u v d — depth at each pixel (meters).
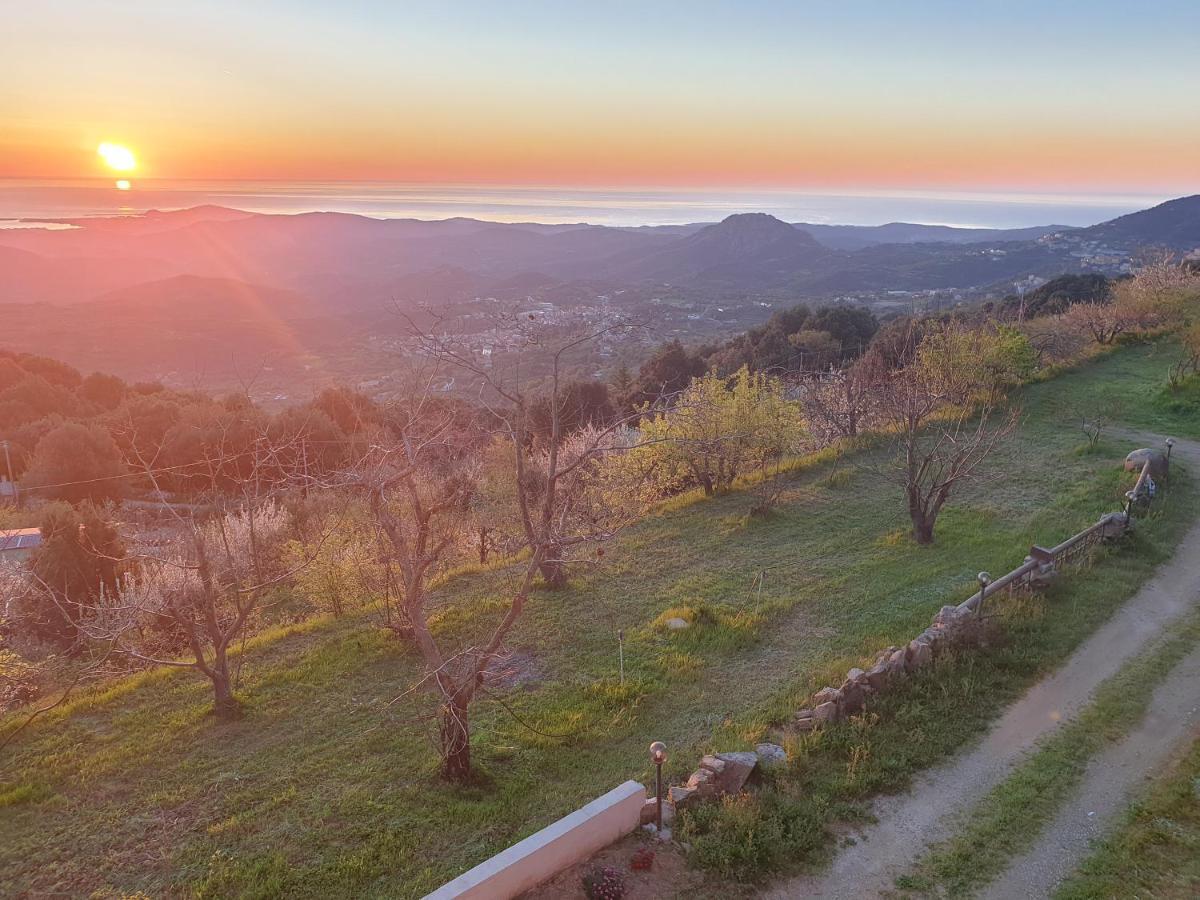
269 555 25.36
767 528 24.31
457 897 8.34
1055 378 36.84
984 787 11.23
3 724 15.29
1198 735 12.14
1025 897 9.27
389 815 11.73
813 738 12.38
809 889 9.48
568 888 9.23
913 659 14.27
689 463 28.47
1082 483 24.52
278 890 10.17
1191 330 35.94
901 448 29.02
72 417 54.56
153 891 10.40
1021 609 16.09
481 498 25.91
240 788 12.71
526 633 18.28
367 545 21.58
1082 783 11.20
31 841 11.52
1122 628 15.58
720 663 16.38
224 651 15.27
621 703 14.99
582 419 39.66
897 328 50.94
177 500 36.44
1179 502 22.17
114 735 14.62
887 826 10.53
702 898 9.26
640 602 19.77
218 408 46.34
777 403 29.53
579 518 21.11
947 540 21.62
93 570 23.89
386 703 15.43
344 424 44.44
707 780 11.22
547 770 12.90
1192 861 9.62
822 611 18.38
